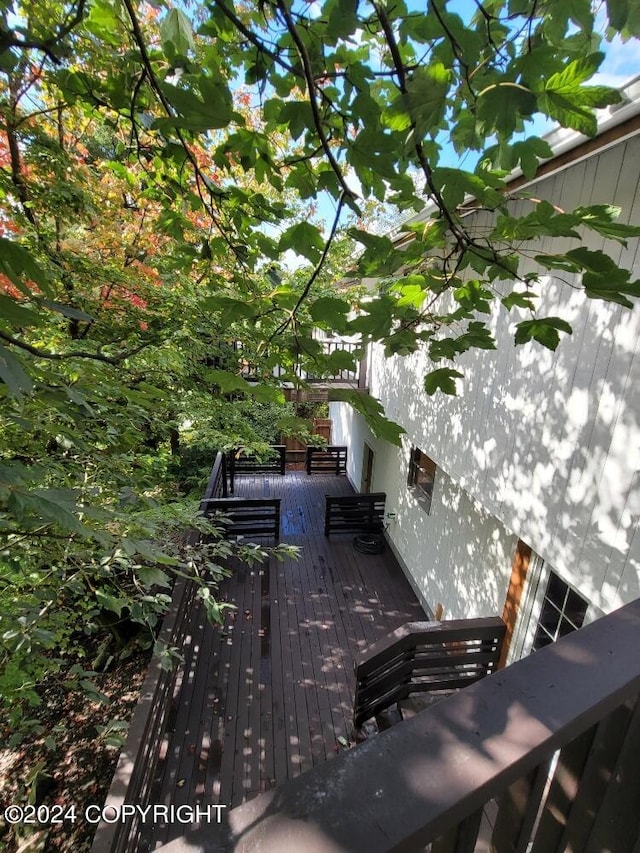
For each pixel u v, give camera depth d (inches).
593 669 25.4
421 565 217.2
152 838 109.0
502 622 130.0
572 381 95.7
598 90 25.5
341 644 183.6
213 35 41.1
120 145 76.7
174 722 141.9
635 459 80.0
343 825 17.7
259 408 242.2
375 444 317.7
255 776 126.0
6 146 100.0
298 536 277.7
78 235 127.5
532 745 21.3
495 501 124.9
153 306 151.8
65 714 149.8
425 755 20.4
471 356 139.5
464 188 33.1
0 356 22.4
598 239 85.0
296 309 42.0
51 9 55.1
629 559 81.1
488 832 69.3
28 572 82.6
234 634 186.1
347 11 29.4
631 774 29.7
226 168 50.0
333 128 35.5
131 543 55.4
